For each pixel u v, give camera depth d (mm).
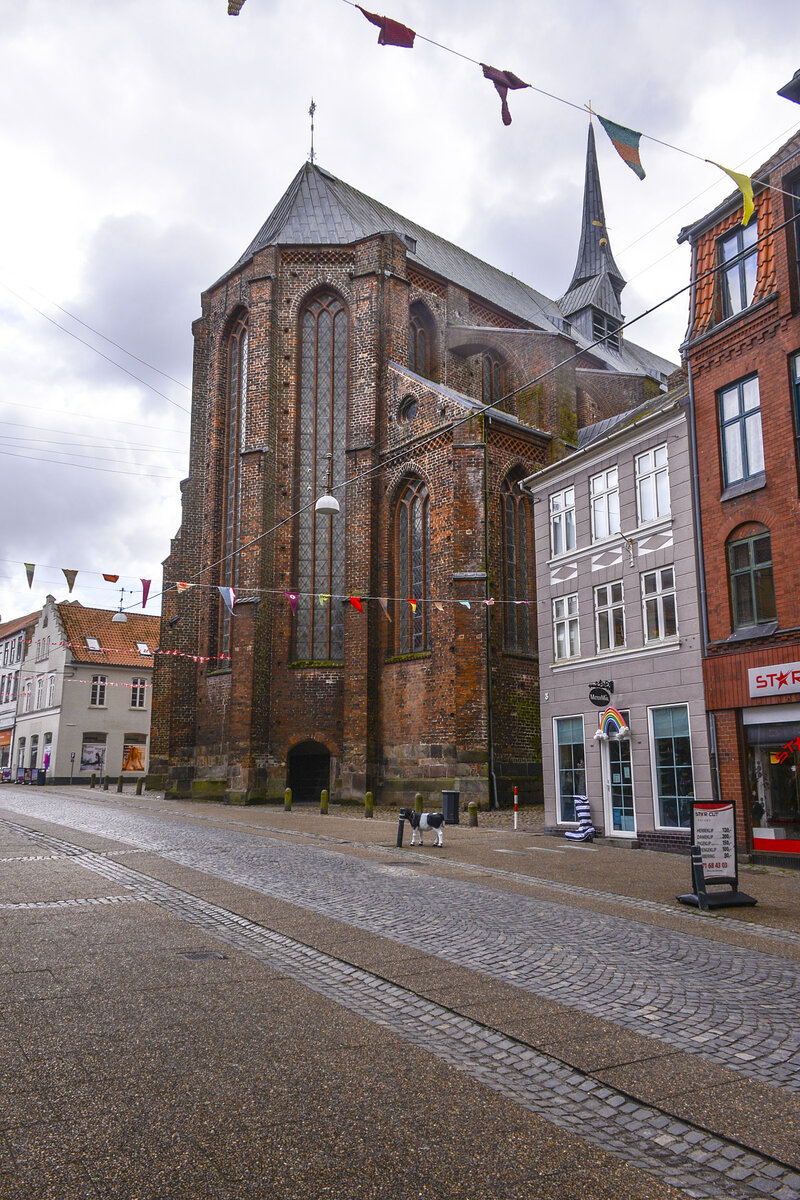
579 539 21797
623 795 19609
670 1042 6363
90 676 56000
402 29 8109
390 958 8500
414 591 31141
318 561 33688
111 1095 5203
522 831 22219
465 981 7793
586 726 20875
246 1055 5902
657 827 18547
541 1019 6809
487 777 27594
